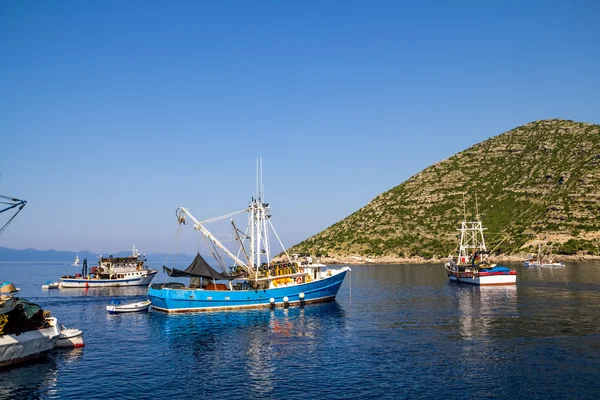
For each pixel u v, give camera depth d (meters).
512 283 118.44
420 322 64.06
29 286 149.75
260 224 86.88
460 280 129.00
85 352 48.75
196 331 59.94
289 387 36.38
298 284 83.50
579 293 95.50
